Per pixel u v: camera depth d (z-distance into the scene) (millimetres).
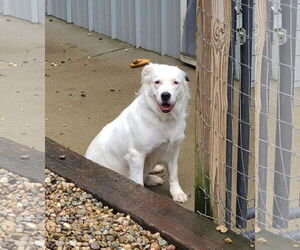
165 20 7465
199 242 3742
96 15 8703
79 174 4605
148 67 4723
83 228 4051
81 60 7738
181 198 4770
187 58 7188
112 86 6930
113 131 4980
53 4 9445
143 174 4965
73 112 6332
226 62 3775
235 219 3914
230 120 3861
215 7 3732
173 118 4730
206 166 4012
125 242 3898
